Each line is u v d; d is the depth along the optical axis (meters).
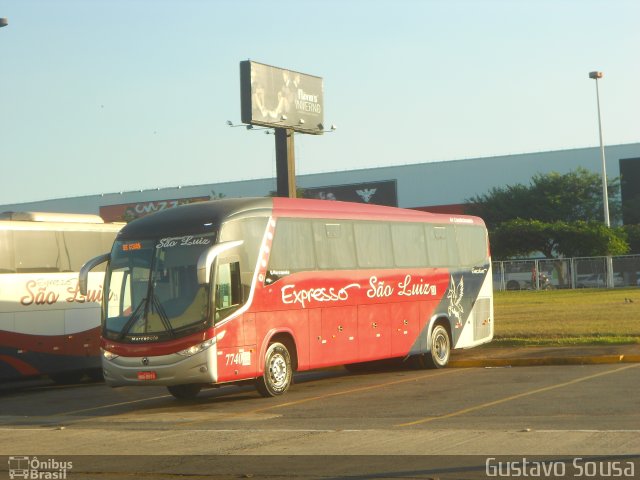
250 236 21.08
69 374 28.77
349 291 23.80
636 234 90.12
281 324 21.66
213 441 14.75
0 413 21.36
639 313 39.56
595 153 110.06
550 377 22.41
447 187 117.75
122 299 20.64
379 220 25.27
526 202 99.12
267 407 19.66
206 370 19.72
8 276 25.42
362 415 17.61
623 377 21.64
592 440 13.12
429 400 19.39
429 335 26.53
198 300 19.94
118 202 129.50
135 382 20.17
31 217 26.55
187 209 21.34
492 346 30.05
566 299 54.53
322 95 44.69
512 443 13.20
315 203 23.53
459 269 28.19
